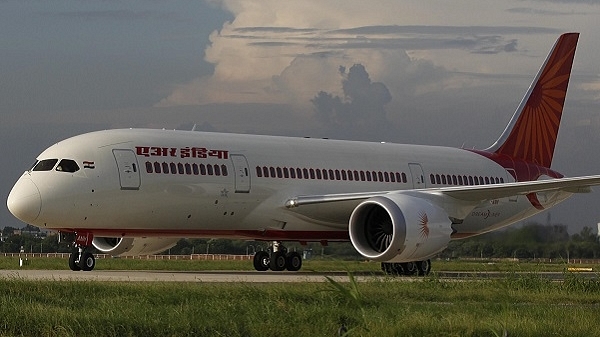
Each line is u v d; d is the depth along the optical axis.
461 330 17.80
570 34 50.88
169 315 18.67
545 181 36.88
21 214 34.06
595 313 20.70
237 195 37.91
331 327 18.05
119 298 21.78
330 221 40.00
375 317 18.88
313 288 24.50
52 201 34.03
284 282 29.44
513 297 26.25
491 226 46.97
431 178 45.12
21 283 23.78
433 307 21.52
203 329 17.53
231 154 38.09
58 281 25.45
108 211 35.06
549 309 21.41
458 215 38.50
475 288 28.16
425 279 29.91
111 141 35.62
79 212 34.53
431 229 35.84
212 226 38.06
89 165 34.75
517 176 48.69
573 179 36.69
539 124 50.09
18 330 17.48
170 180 36.06
